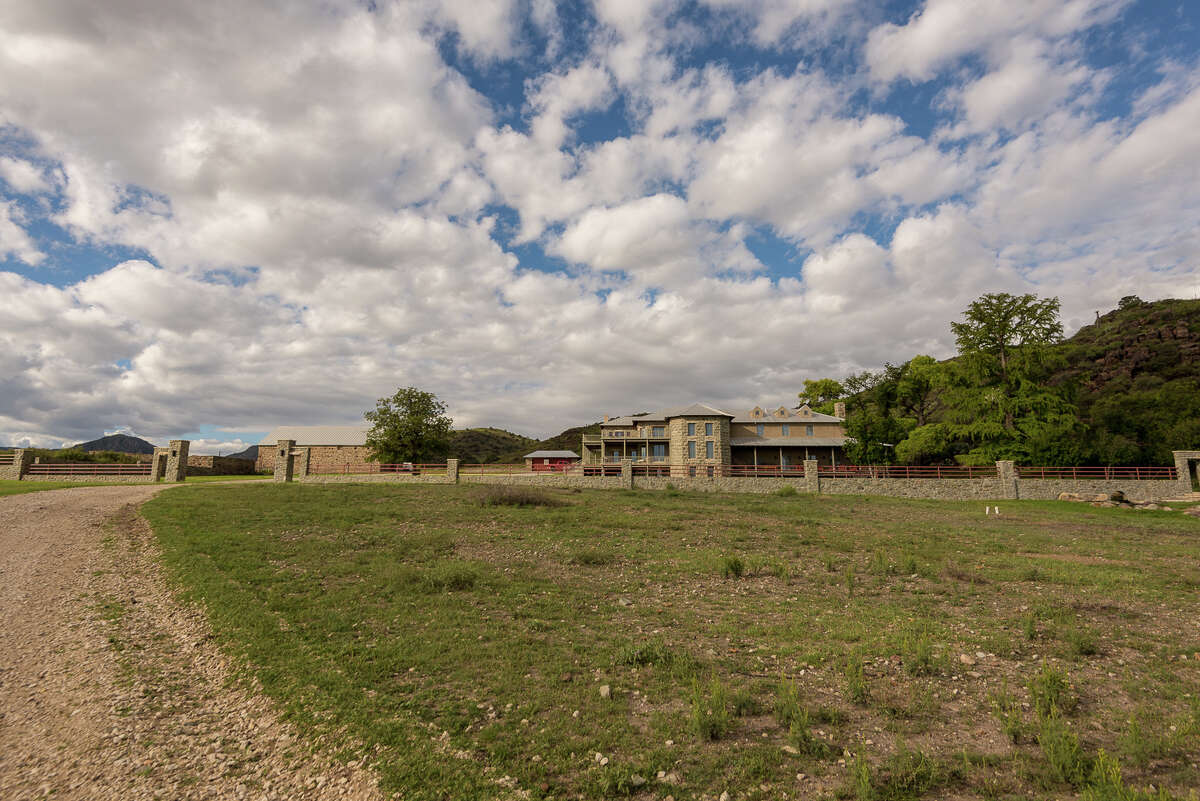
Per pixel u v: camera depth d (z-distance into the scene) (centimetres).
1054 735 580
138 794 542
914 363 6644
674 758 584
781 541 1962
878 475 4600
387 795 531
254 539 1733
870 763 575
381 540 1808
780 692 720
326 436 7112
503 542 1875
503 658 867
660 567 1554
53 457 5341
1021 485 4066
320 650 882
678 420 5334
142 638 962
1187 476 4053
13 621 1035
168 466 4247
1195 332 8706
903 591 1320
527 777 555
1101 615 1114
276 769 584
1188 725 629
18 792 544
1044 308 4766
